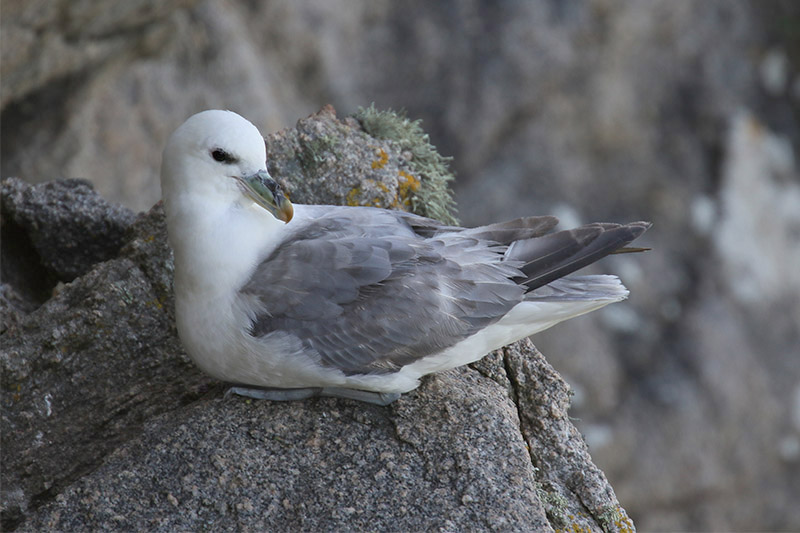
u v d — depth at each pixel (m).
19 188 10.30
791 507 19.89
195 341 7.88
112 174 17.75
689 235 21.44
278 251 7.94
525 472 7.53
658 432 19.33
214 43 19.22
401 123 10.51
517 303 7.98
